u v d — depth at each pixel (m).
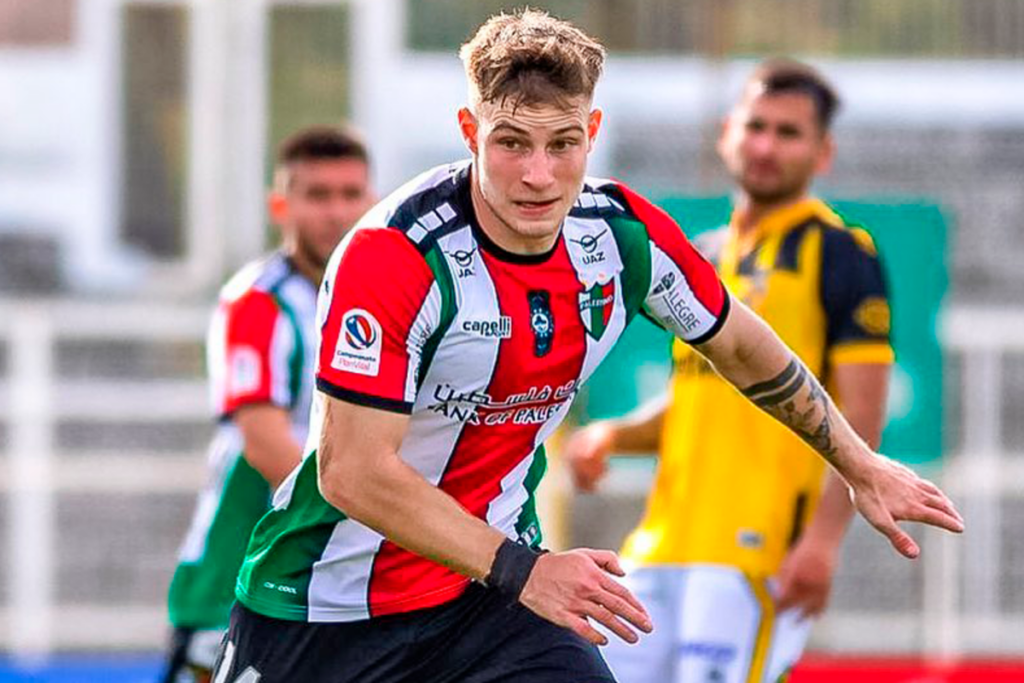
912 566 29.11
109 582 30.20
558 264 11.31
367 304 10.89
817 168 16.66
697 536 16.53
